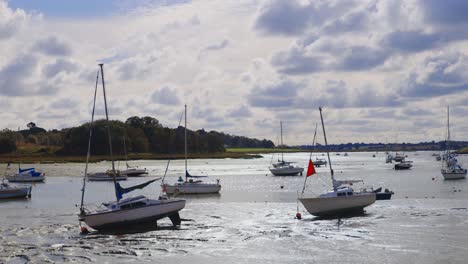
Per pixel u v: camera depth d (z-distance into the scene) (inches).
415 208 2197.3
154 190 3518.7
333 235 1637.6
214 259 1374.3
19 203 2687.0
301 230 1736.0
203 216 2097.7
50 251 1483.8
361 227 1761.8
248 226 1834.4
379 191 2620.6
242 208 2330.2
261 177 4724.4
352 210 2054.6
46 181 4404.5
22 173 4318.4
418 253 1375.5
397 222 1840.6
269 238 1616.6
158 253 1451.8
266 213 2149.4
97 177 4510.3
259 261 1342.3
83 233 1745.8
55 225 1914.4
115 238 1659.7
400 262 1294.3
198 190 3097.9
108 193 3255.4
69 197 3002.0
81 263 1350.9
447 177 4052.7
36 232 1771.7
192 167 6870.1
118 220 1793.8
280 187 3503.9
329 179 4377.5
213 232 1736.0
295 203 2492.6
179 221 1902.1
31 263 1350.9
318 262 1316.4
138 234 1721.2
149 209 1833.2
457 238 1542.8
